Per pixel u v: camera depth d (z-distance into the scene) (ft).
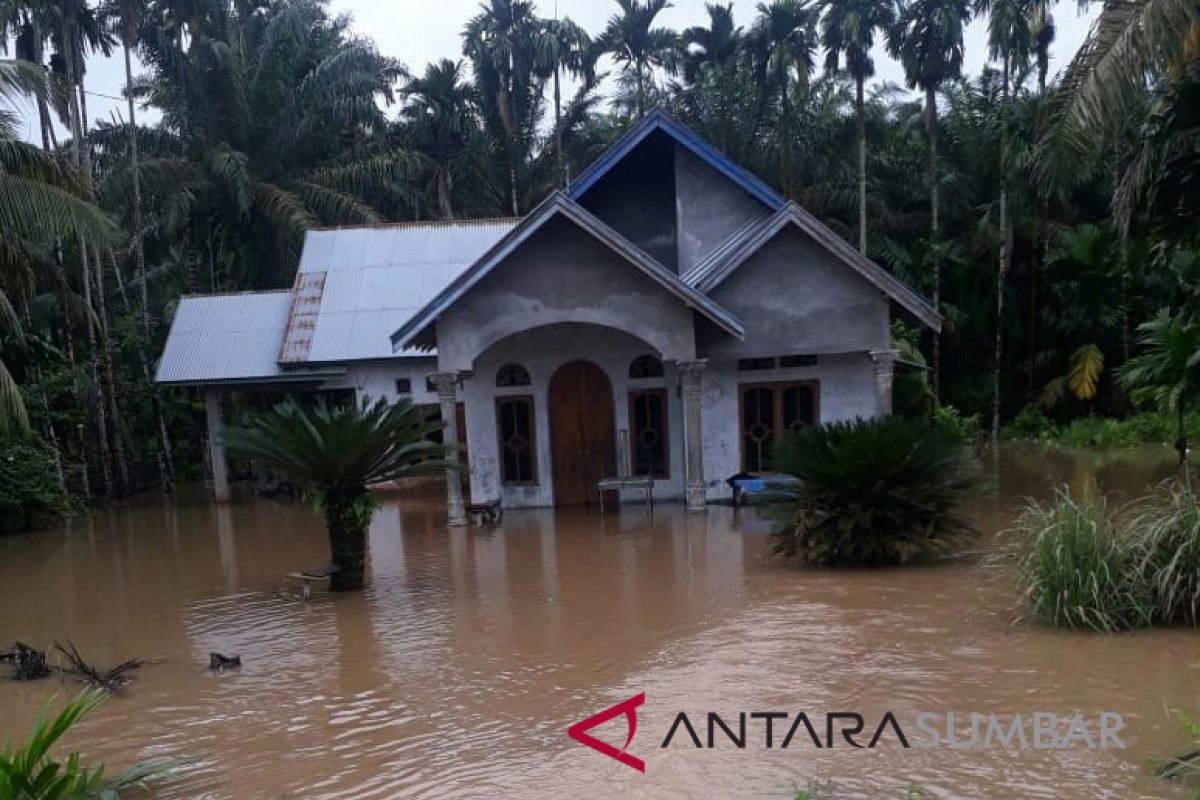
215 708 22.68
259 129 95.20
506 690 22.59
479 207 117.91
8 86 48.34
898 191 106.11
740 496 52.39
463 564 40.19
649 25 112.16
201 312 74.59
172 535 54.85
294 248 96.07
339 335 70.13
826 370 54.19
